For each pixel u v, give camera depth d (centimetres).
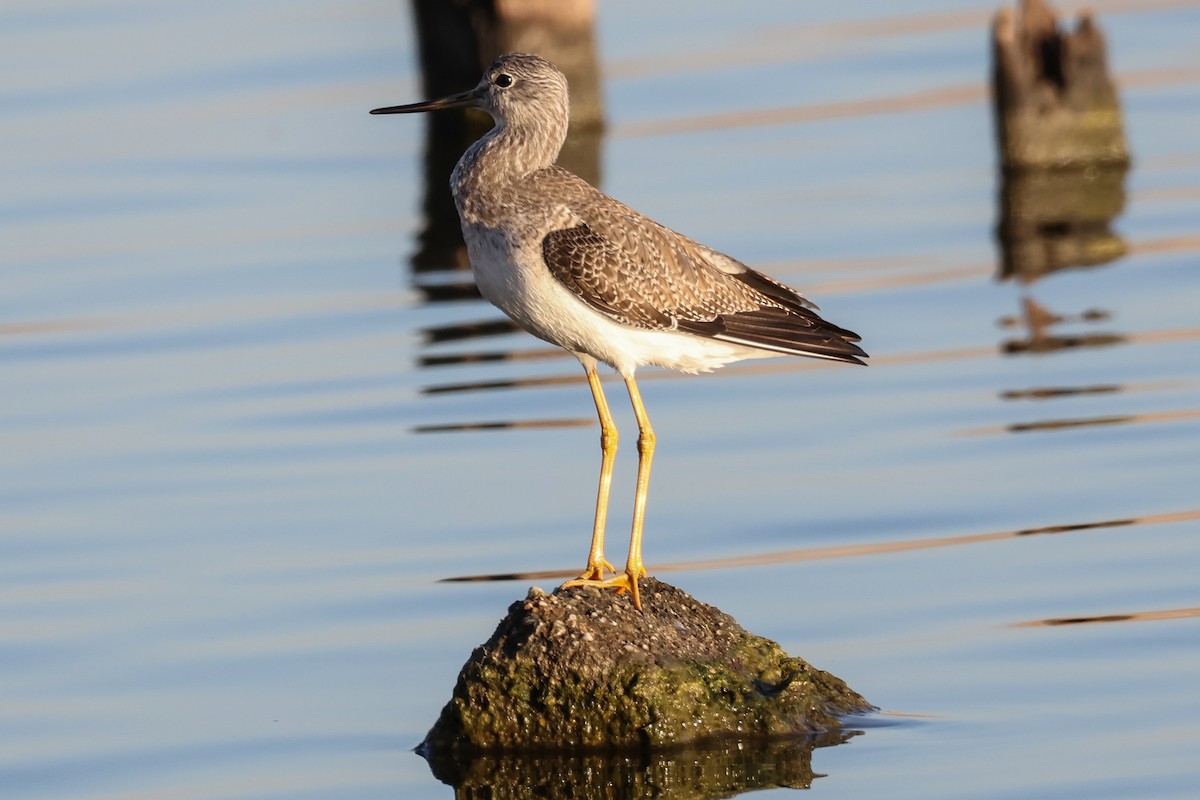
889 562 1445
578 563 1463
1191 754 1107
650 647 1143
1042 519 1514
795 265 2225
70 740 1202
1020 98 2619
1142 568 1406
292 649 1330
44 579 1462
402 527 1547
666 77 3156
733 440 1738
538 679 1136
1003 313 2052
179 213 2547
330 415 1827
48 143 2869
